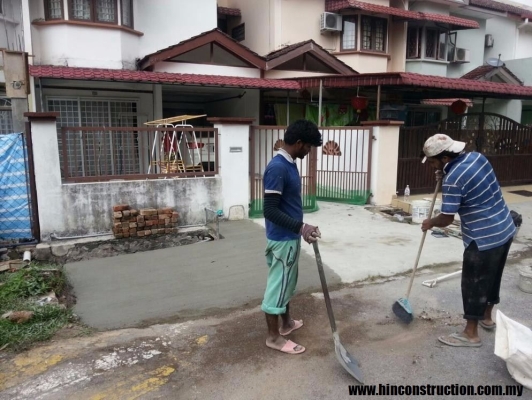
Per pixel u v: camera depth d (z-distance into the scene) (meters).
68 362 3.19
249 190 7.48
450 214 3.23
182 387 2.89
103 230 6.27
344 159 8.91
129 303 4.27
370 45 13.26
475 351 3.32
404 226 7.14
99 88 9.71
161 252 5.86
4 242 5.84
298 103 12.03
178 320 3.92
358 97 10.38
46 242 5.93
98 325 3.82
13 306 4.06
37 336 3.54
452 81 9.70
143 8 10.20
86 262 5.56
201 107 13.36
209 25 11.13
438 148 3.23
